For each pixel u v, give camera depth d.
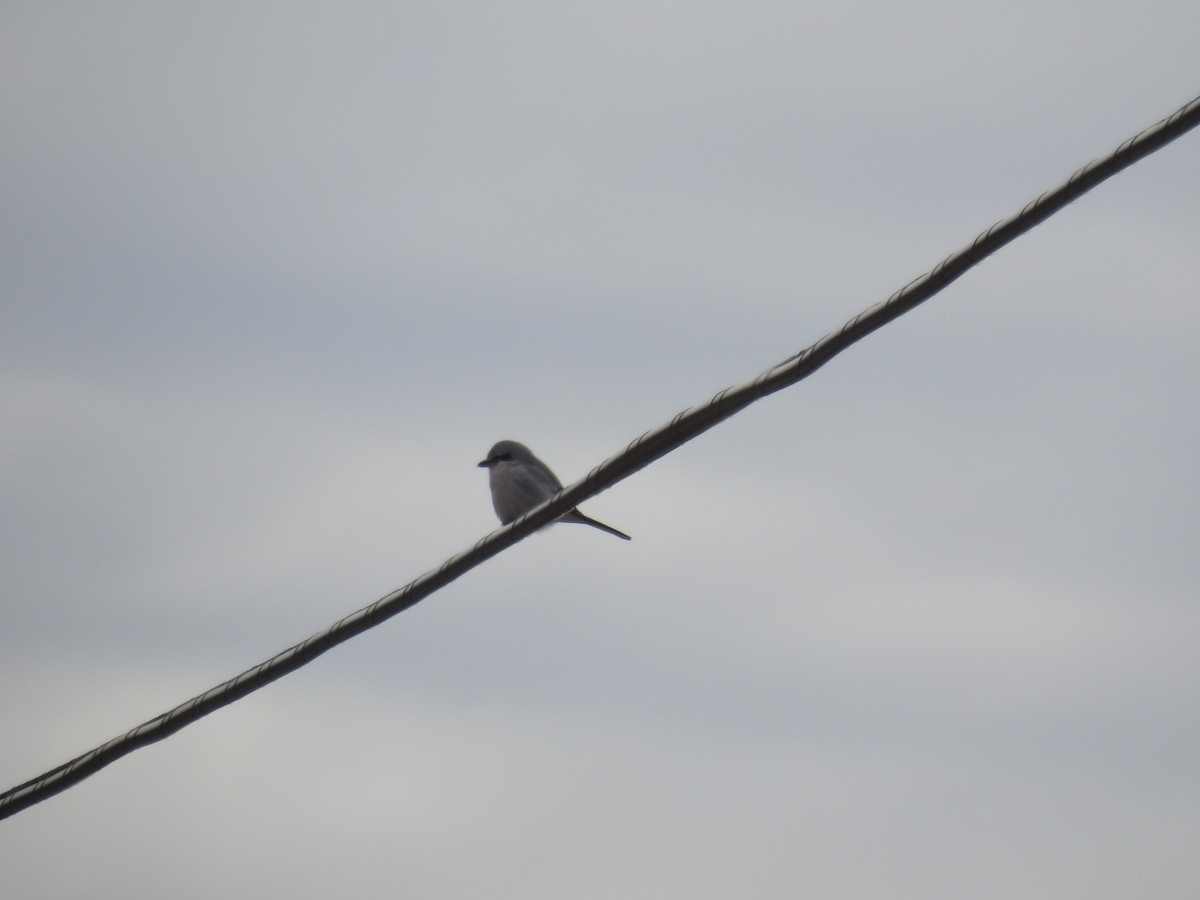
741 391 12.29
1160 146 10.21
